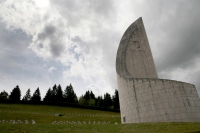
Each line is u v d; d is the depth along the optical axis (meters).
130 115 16.73
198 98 14.77
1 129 12.14
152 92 15.67
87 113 48.53
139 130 12.20
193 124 12.16
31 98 72.75
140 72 23.50
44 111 45.09
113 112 56.12
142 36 26.44
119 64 22.91
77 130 12.92
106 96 74.56
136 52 24.84
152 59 24.78
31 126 13.92
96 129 13.40
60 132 12.07
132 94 17.03
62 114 40.50
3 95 71.00
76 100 73.62
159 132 11.08
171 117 14.20
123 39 25.91
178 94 14.71
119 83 19.73
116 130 12.83
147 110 15.45
